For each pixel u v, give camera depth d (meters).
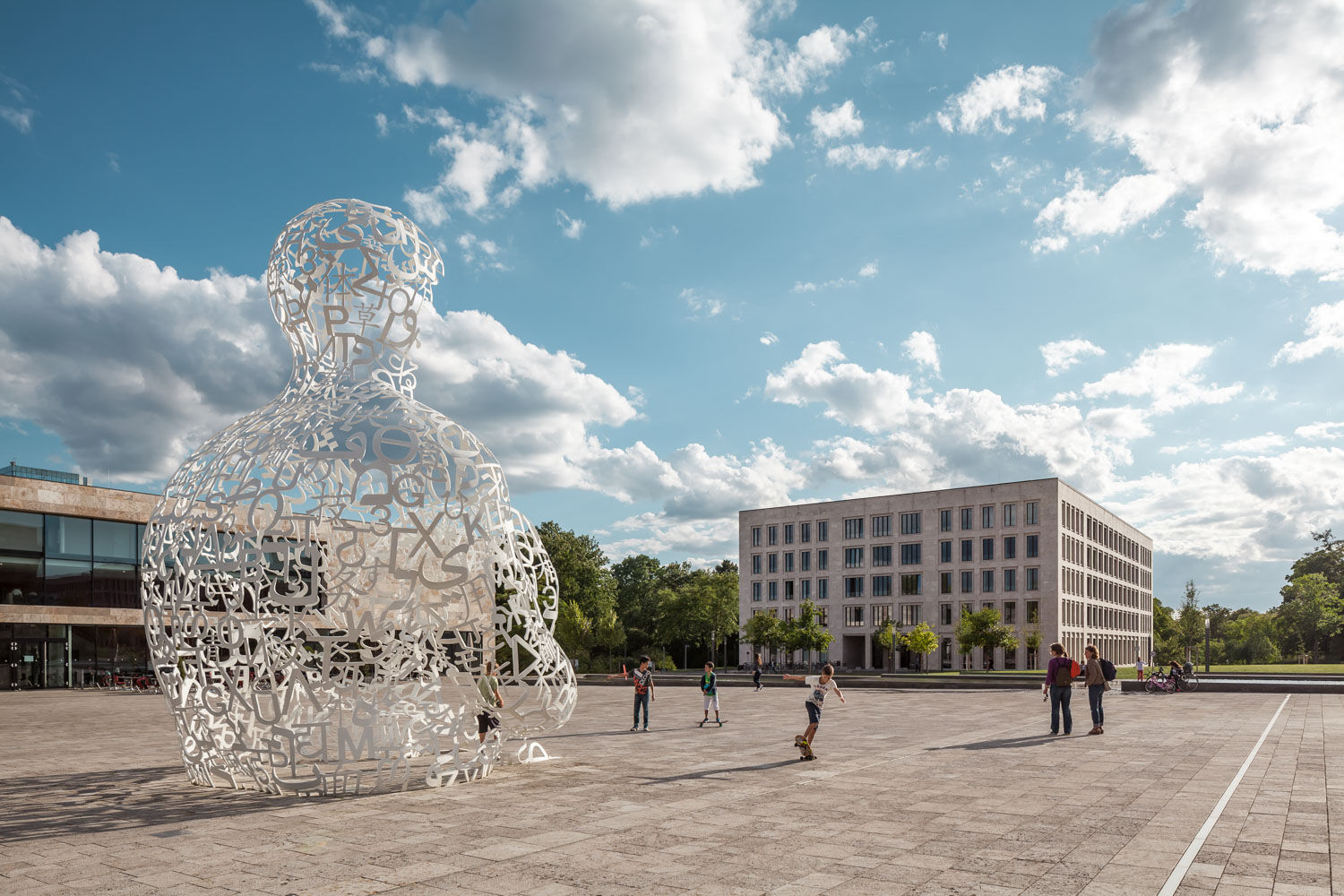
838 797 10.67
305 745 11.23
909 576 83.19
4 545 39.81
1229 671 63.16
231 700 11.48
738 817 9.54
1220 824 8.91
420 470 11.77
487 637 12.74
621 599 102.12
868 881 7.04
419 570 11.59
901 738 17.16
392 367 13.33
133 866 7.79
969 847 8.11
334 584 11.51
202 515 11.91
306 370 13.21
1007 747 15.42
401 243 13.34
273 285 13.23
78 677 42.16
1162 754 14.21
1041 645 74.81
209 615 11.70
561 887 6.95
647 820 9.44
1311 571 107.12
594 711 25.39
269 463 11.76
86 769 14.14
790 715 23.55
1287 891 6.63
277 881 7.25
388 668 13.89
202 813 10.19
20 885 7.23
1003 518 78.19
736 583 98.56
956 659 79.19
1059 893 6.65
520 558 12.78
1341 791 10.69
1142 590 111.56
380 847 8.36
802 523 90.88
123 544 44.25
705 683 21.12
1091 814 9.52
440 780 11.70
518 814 9.78
